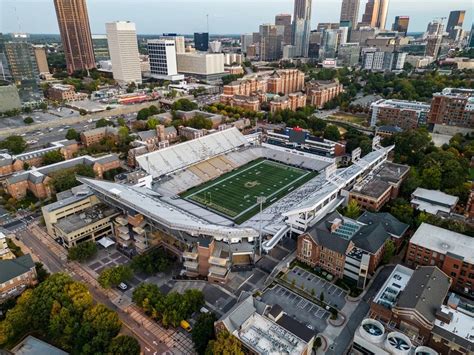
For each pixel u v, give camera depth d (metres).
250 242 137.00
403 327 96.31
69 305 103.50
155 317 108.38
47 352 96.38
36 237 154.50
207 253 123.69
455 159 193.38
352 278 121.62
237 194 193.12
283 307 112.50
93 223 147.00
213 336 95.56
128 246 145.62
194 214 164.88
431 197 165.62
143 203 141.62
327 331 103.19
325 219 140.50
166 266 130.12
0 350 98.31
